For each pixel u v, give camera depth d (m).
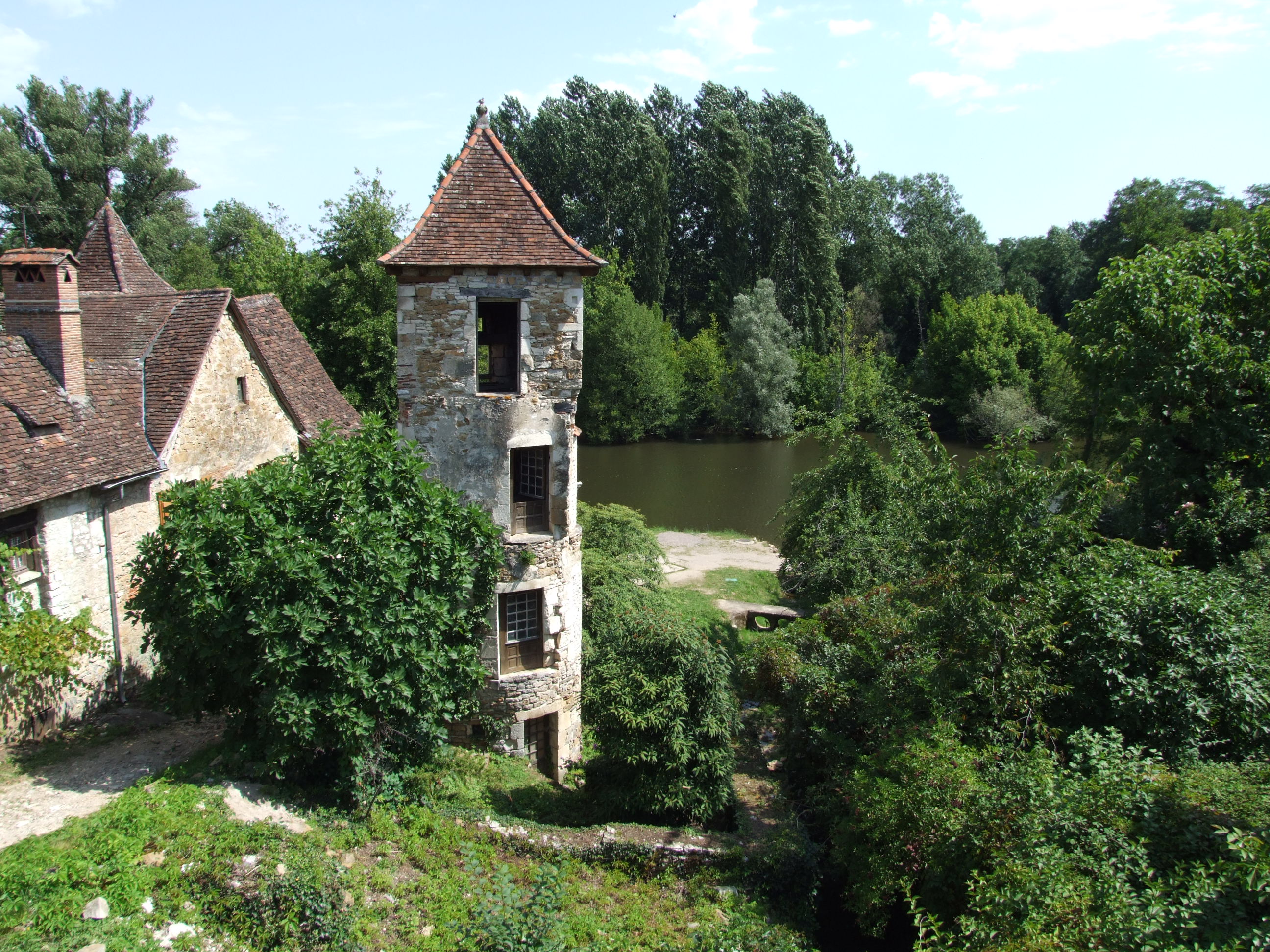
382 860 11.26
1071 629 13.65
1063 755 12.90
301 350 24.83
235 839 10.37
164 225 46.28
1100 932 8.59
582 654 16.88
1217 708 12.88
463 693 13.61
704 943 10.36
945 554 13.56
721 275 63.53
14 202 40.75
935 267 70.19
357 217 34.53
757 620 24.95
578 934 10.66
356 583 11.69
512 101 66.88
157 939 8.99
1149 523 22.44
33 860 9.48
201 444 18.22
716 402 60.16
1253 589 16.58
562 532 15.28
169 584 11.99
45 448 14.45
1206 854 9.80
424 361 14.26
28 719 13.78
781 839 12.67
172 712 12.77
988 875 9.94
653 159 59.44
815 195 58.91
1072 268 72.50
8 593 12.95
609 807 13.67
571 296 14.66
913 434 24.30
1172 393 22.00
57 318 15.52
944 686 12.79
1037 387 55.38
